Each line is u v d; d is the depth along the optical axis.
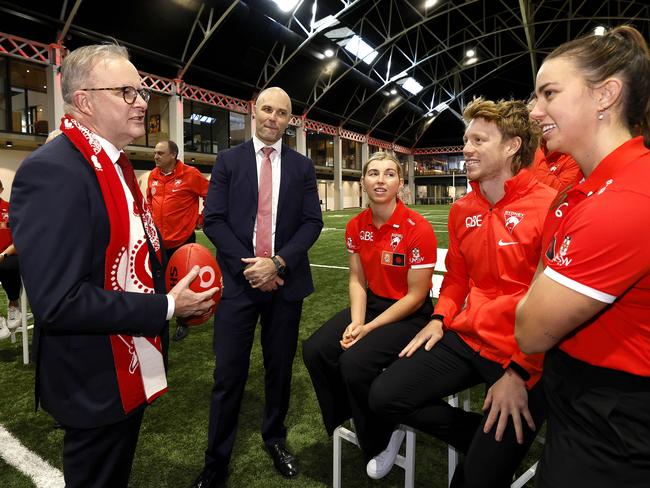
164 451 2.06
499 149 1.46
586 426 0.84
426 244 1.76
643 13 23.50
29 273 0.88
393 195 1.79
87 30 12.67
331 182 31.58
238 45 16.92
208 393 2.68
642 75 0.78
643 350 0.78
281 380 1.92
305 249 1.85
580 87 0.80
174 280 1.32
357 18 20.27
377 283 1.92
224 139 20.84
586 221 0.75
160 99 18.05
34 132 14.66
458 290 1.73
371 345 1.65
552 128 0.86
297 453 2.04
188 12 14.16
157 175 3.85
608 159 0.78
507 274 1.45
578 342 0.85
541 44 28.02
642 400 0.78
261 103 1.80
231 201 1.84
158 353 1.15
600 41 0.81
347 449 2.08
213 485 1.76
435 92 32.53
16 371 2.98
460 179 38.78
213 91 18.38
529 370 1.29
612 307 0.79
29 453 2.00
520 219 1.41
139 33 13.94
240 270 1.77
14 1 10.98
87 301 0.90
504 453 1.28
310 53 19.97
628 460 0.78
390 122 33.31
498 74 32.38
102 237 1.00
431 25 24.88
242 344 1.79
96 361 1.01
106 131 1.07
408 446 1.64
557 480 0.86
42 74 14.95
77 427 1.01
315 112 25.36
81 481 1.06
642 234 0.71
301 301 1.94
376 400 1.46
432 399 1.50
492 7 23.86
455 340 1.57
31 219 0.89
